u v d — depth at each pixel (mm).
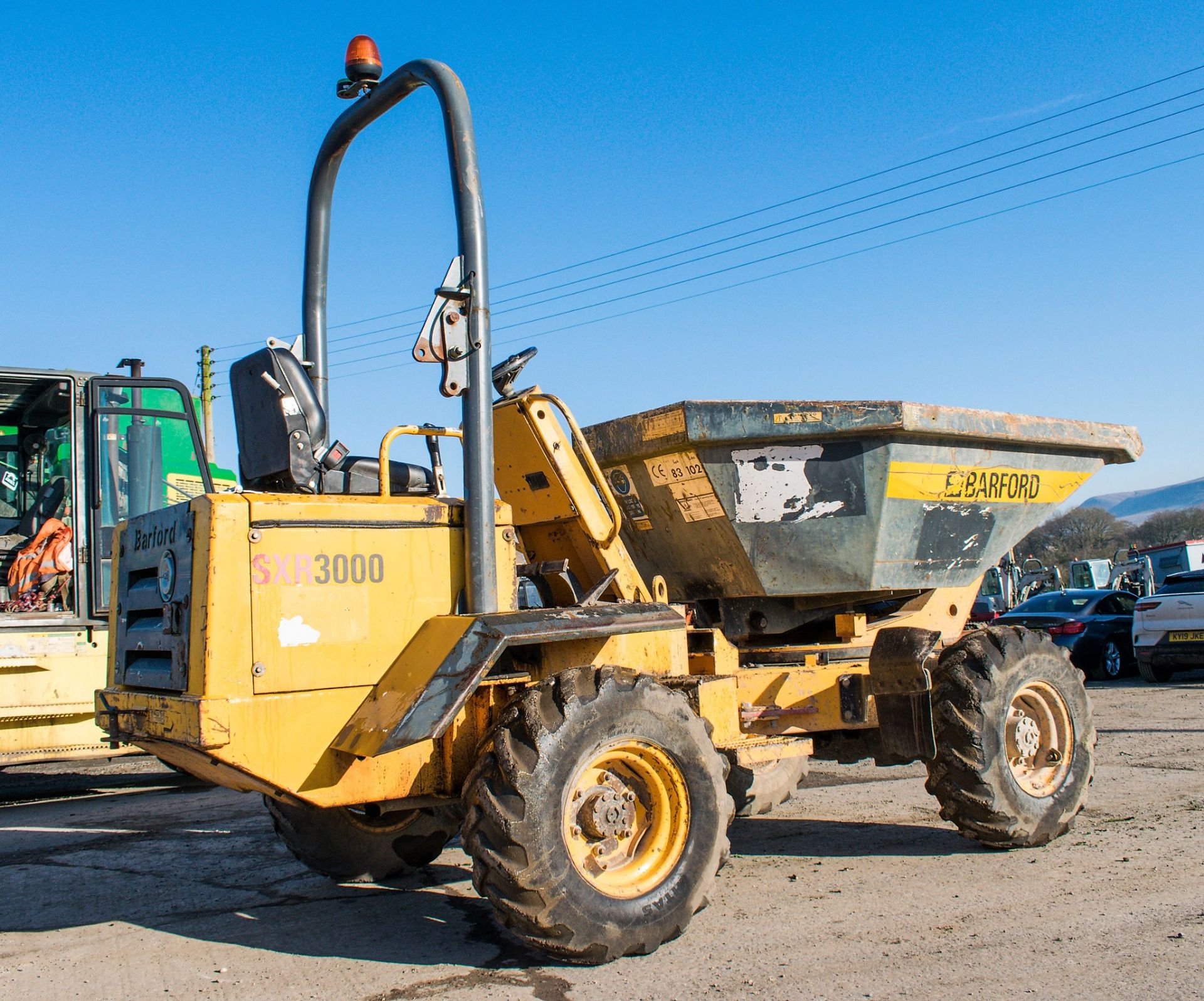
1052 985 3420
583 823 3787
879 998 3363
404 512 3988
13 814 7688
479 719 4070
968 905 4336
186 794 8422
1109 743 8508
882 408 5098
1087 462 6348
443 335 3953
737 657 5195
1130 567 22000
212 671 3506
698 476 5129
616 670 3955
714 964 3738
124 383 8289
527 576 4824
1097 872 4746
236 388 4445
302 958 3982
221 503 3594
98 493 8039
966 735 5066
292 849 4984
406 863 5195
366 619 3840
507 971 3754
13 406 8523
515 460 4812
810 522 5242
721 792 4047
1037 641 5438
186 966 3947
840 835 5781
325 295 4840
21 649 7594
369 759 3826
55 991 3727
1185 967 3529
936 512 5559
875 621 6004
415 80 4234
